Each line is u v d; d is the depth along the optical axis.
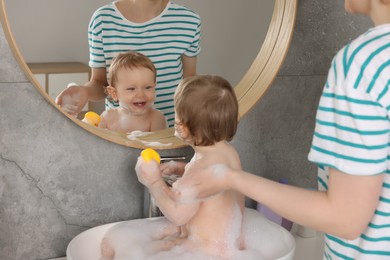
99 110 1.37
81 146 1.39
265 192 0.94
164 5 1.40
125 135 1.42
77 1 1.29
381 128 0.82
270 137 1.63
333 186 0.86
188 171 1.32
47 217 1.40
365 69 0.82
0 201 1.34
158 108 1.45
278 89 1.60
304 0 1.57
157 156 1.31
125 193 1.47
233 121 1.32
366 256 0.93
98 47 1.34
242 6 1.49
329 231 0.88
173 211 1.27
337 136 0.85
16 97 1.29
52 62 1.28
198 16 1.46
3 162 1.32
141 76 1.41
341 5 1.62
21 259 1.39
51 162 1.37
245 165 1.62
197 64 1.48
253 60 1.54
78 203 1.42
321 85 1.66
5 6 1.20
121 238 1.33
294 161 1.69
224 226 1.33
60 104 1.31
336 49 1.65
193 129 1.30
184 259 1.28
